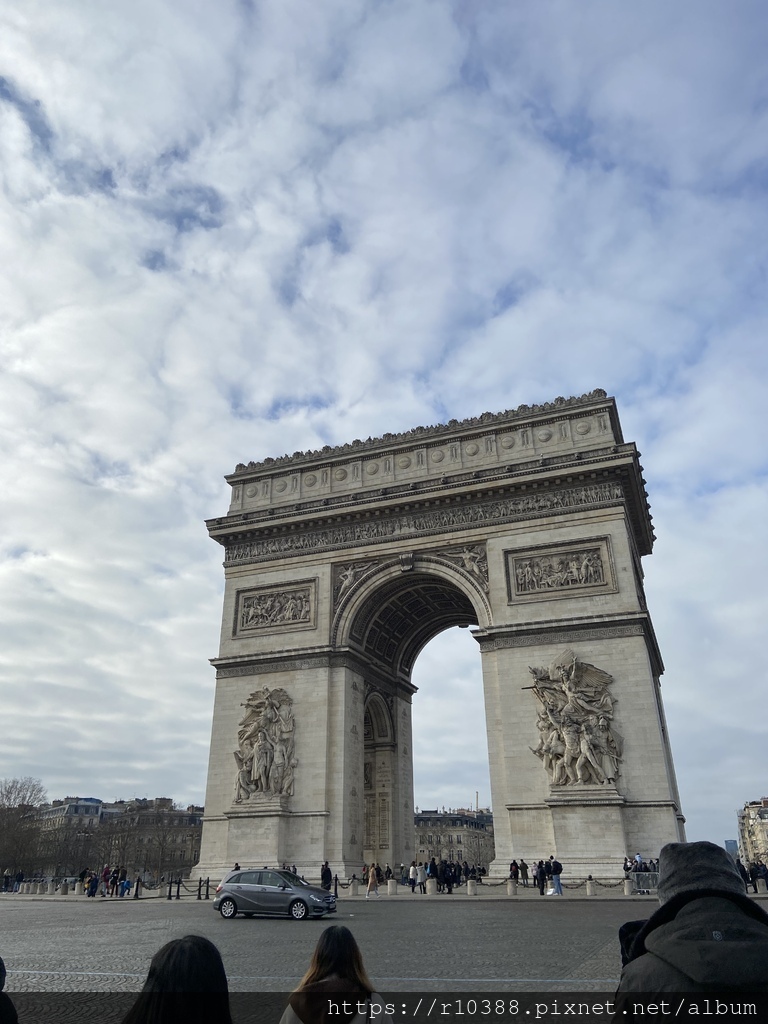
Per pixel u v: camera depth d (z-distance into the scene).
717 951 5.19
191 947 6.50
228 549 86.25
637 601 67.94
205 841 74.25
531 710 67.81
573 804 62.53
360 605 78.38
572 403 77.88
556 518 73.38
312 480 86.62
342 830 70.56
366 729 87.69
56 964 27.66
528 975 22.80
